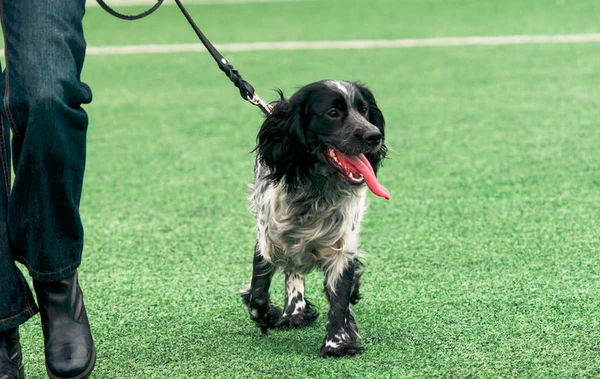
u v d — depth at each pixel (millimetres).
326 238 5457
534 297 6016
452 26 19641
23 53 4270
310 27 20297
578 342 5215
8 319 4492
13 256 4547
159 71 15742
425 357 5074
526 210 8062
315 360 5125
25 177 4285
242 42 18531
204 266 6902
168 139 11117
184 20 22047
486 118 11703
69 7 4438
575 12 20625
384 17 21422
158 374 4941
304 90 5543
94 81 15008
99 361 5141
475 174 9266
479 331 5445
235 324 5770
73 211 4414
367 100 5852
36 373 5039
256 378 4848
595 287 6176
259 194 5672
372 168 5863
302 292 5891
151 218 8180
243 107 12852
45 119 4188
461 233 7500
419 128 11289
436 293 6176
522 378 4730
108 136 11336
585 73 14344
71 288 4621
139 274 6742
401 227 7699
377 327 5594
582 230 7473
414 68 15273
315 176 5445
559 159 9727
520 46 16906
